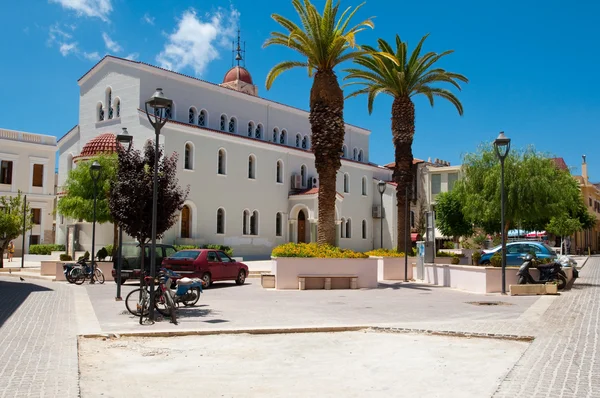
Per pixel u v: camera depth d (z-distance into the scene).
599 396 6.58
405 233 27.80
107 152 35.19
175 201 15.67
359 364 8.59
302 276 21.44
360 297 18.48
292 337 10.91
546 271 20.14
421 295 19.22
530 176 27.47
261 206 43.72
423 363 8.62
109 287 22.31
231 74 52.78
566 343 9.84
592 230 87.44
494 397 6.60
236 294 19.58
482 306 15.71
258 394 6.96
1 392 6.62
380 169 56.78
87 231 36.78
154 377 7.79
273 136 49.28
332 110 23.62
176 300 14.66
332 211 23.38
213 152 39.72
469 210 31.27
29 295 18.41
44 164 54.16
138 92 38.12
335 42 23.02
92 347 9.77
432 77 28.66
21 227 36.97
